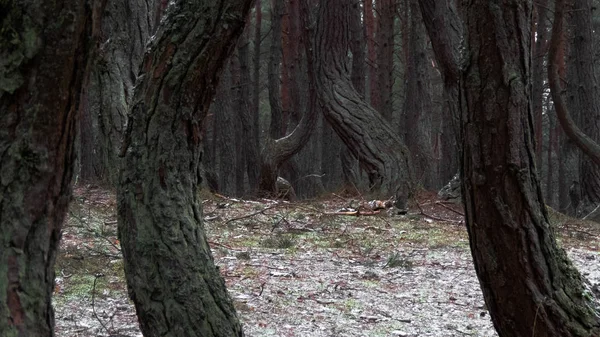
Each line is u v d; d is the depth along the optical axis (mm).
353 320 5387
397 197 11680
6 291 1714
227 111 24062
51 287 1837
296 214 10531
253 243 8250
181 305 2875
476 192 3127
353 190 12961
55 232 1822
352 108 12734
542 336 3186
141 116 2975
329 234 9195
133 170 2967
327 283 6500
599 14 27547
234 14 2920
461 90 3123
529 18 3020
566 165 20219
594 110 18266
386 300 6082
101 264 6336
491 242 3143
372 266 7434
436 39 11305
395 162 12344
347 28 13078
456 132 3383
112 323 4832
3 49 1685
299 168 24312
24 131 1704
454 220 11047
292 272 6832
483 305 6117
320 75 12984
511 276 3145
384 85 25625
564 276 3242
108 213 8797
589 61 18359
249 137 25047
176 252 2908
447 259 8039
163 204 2930
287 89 28625
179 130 2963
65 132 1768
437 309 5902
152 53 2965
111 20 10617
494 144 3047
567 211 19594
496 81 3012
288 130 27031
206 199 11039
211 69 2955
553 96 4832
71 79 1734
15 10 1671
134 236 2932
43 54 1684
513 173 3055
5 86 1685
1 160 1706
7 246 1720
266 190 15227
